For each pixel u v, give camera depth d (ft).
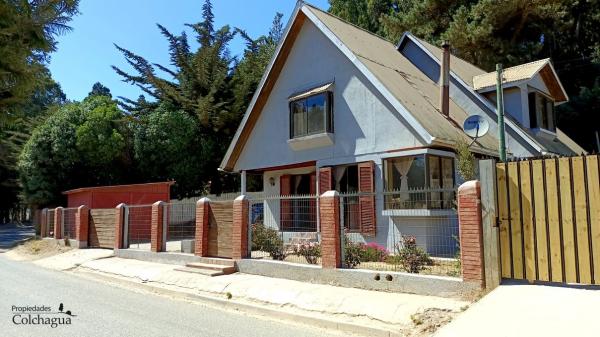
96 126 85.25
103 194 71.92
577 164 23.67
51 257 60.13
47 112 119.03
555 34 97.09
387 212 46.47
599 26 100.42
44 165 86.63
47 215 77.05
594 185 23.11
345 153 51.13
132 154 92.38
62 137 84.64
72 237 66.03
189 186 92.68
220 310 29.99
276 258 40.27
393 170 47.14
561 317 20.49
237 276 37.22
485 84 57.77
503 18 88.74
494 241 25.29
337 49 53.06
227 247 41.06
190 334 23.18
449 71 57.41
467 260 25.99
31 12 23.00
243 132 62.34
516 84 55.67
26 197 88.69
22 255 67.26
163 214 49.73
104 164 89.51
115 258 52.49
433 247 43.52
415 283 27.86
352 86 51.11
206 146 91.25
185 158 88.69
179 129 87.20
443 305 24.77
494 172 25.94
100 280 43.86
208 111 90.43
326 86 52.42
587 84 100.42
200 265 40.98
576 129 96.89
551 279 23.93
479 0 89.25
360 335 23.63
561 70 100.63
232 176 99.55
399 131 46.16
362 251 36.55
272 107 59.98
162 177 91.25
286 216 61.16
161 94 95.09
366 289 29.99
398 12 114.73
